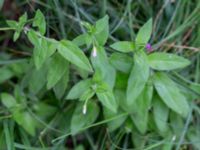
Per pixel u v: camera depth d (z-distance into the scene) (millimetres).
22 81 531
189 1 552
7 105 524
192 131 551
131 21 535
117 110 506
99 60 456
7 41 578
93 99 508
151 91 491
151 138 534
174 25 556
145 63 460
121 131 534
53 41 443
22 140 520
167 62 473
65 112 544
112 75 466
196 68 550
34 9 520
